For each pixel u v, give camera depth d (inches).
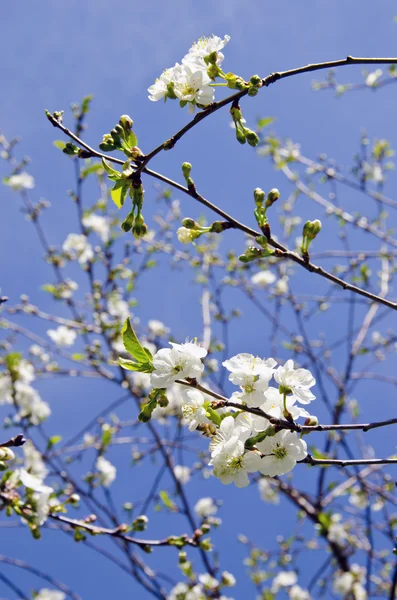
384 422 40.4
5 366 70.8
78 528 48.3
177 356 40.7
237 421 40.8
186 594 64.0
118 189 42.1
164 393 40.7
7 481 47.5
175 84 42.1
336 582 76.5
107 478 65.9
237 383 40.6
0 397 68.1
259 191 41.7
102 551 60.9
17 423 66.8
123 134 41.9
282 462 40.4
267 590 83.6
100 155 41.8
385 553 78.3
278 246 41.6
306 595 82.4
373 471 75.6
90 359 83.6
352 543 79.4
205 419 40.7
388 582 77.4
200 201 41.8
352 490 82.4
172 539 48.7
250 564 86.7
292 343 87.1
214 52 42.0
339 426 40.5
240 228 41.8
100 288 88.3
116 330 84.7
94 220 91.4
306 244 41.6
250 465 40.4
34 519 47.1
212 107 41.8
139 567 64.2
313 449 64.6
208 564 66.4
